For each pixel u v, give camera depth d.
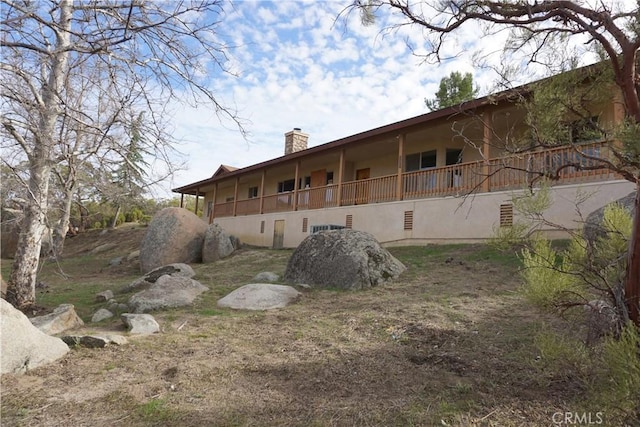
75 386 3.87
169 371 4.23
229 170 27.38
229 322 6.29
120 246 26.88
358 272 8.23
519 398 3.35
